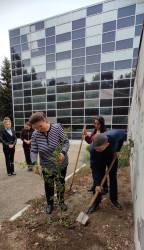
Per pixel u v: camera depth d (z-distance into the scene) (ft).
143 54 6.05
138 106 7.53
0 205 8.45
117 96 29.09
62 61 32.73
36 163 6.12
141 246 4.13
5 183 11.49
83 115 32.30
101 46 29.07
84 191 9.58
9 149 12.78
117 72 28.53
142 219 4.20
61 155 6.06
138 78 8.23
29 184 11.21
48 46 33.55
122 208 7.61
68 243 5.55
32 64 35.73
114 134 6.72
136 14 25.93
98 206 7.83
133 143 8.95
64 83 33.14
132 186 8.61
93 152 6.61
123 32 27.20
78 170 13.61
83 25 29.94
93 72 30.40
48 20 32.68
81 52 30.81
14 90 38.78
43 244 5.56
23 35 35.60
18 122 39.63
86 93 31.48
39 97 36.04
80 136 32.96
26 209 7.90
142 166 4.87
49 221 6.69
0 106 68.44
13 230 6.38
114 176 7.31
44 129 6.39
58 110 34.42
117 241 5.60
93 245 5.44
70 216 7.14
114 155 6.93
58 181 6.29
